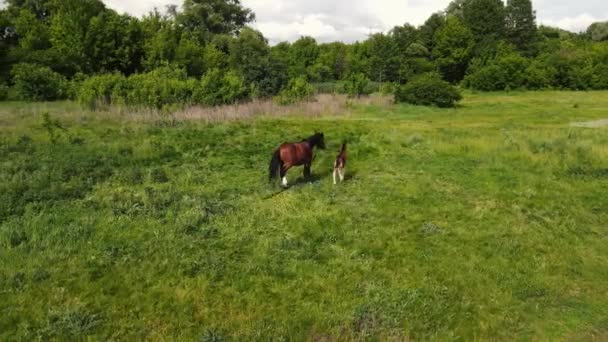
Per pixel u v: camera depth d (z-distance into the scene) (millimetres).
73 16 37406
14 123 19828
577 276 8414
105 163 14227
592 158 16109
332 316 6859
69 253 8438
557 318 7176
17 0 51125
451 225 10422
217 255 8578
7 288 7258
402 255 8945
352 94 35906
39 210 10250
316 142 13094
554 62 54125
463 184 13516
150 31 42969
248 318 6785
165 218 10070
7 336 6184
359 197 12117
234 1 66188
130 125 20375
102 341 6191
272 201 11531
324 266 8352
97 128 19750
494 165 15445
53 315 6652
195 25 60125
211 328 6543
